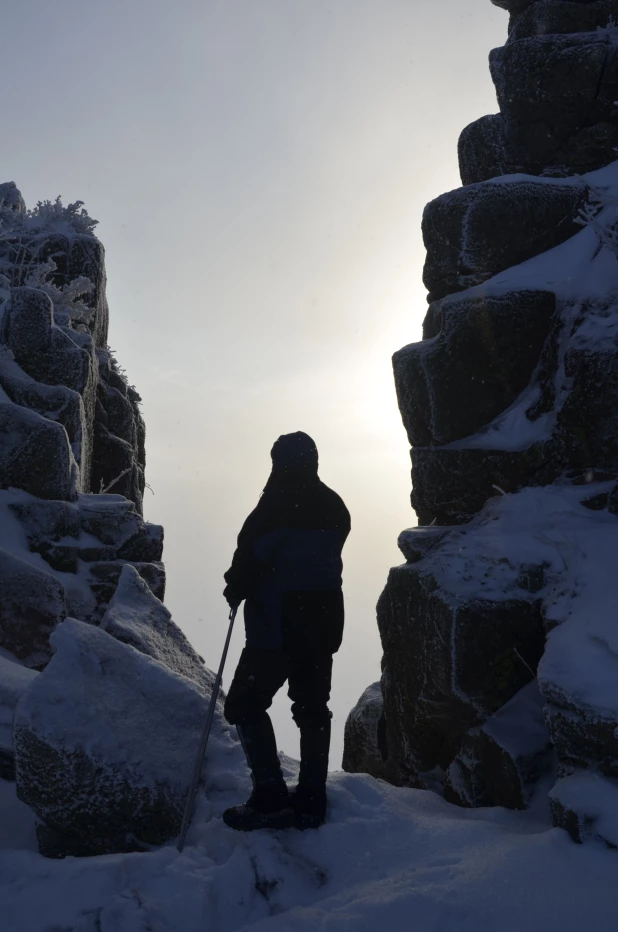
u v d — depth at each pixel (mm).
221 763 3469
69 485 7262
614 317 4504
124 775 3178
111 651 3773
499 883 2594
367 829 3068
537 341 4848
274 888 2727
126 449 11812
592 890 2510
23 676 4398
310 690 3188
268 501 3168
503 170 5785
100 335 12359
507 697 3889
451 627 3873
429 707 4148
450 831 3072
